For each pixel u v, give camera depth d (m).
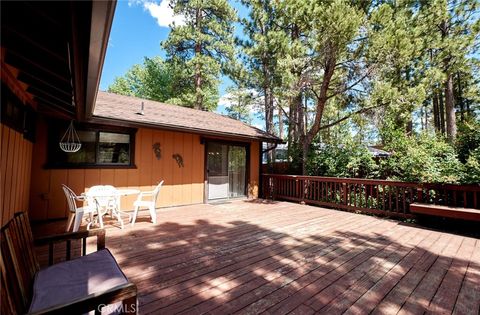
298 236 3.94
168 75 18.48
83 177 5.05
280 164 9.40
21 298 1.46
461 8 9.46
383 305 2.06
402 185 5.20
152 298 2.11
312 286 2.36
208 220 4.98
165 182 6.26
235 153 7.86
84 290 1.56
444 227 4.59
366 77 6.79
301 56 6.89
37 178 4.56
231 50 12.93
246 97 9.74
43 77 2.40
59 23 1.40
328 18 5.67
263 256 3.09
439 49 9.02
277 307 2.01
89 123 5.08
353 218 5.28
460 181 4.46
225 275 2.56
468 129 5.29
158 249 3.30
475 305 2.06
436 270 2.73
